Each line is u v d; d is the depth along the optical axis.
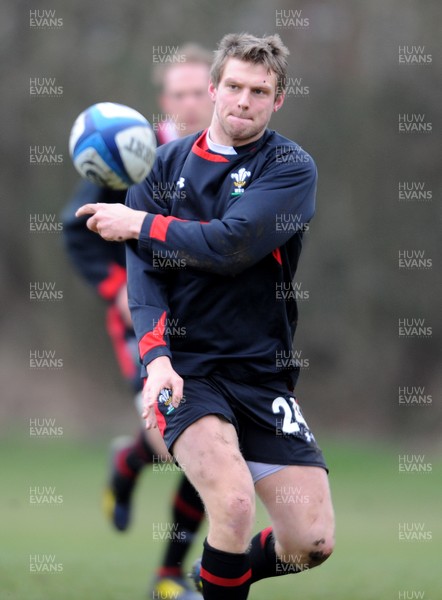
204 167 15.35
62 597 19.20
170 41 81.69
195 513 20.06
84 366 88.56
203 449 14.10
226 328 15.10
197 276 15.03
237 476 13.93
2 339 89.81
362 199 82.44
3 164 86.94
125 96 83.06
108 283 23.83
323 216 82.75
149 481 55.34
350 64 81.44
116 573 23.12
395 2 80.06
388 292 83.31
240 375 15.11
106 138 14.02
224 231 14.44
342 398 85.44
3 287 89.88
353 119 81.44
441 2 79.50
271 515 15.11
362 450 73.50
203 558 14.11
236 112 14.79
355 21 80.88
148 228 14.73
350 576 23.45
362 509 42.75
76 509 41.31
